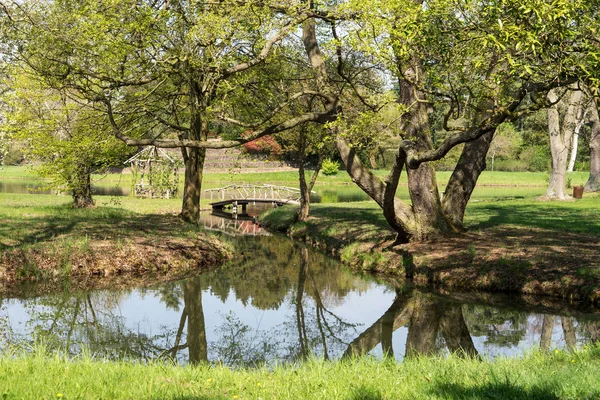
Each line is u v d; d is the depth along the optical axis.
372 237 22.55
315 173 30.80
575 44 9.84
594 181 40.75
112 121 15.40
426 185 19.62
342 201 43.91
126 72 15.71
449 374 7.07
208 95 17.73
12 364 7.49
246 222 35.25
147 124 21.73
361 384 6.61
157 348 12.12
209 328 13.84
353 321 14.38
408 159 15.20
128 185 58.84
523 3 9.01
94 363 8.04
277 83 19.61
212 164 73.44
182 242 21.72
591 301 14.11
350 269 20.12
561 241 19.06
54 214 26.36
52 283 17.39
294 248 24.98
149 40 14.88
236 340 12.88
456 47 10.77
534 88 11.28
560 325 12.70
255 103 20.19
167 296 16.67
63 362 8.05
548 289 14.98
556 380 6.40
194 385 6.74
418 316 14.17
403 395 6.15
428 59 11.84
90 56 15.13
